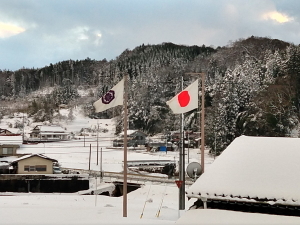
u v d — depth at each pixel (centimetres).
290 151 1327
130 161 5322
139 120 9925
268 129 5888
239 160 1326
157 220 1716
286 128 5916
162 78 11056
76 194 3738
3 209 2183
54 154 6350
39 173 4359
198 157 6038
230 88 6519
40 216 1838
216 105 7138
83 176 4131
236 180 1224
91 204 2730
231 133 6144
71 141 9069
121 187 3991
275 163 1270
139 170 5062
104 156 6203
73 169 4766
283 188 1149
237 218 1137
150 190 3588
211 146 6356
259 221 1103
